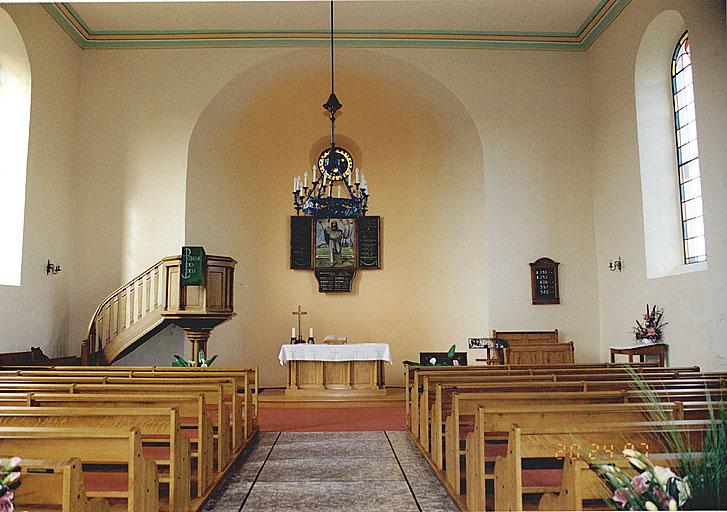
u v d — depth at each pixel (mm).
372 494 5668
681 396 5223
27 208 11055
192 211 13336
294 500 5496
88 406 5289
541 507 3654
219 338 13758
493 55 13742
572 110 13703
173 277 11383
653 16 11094
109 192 13094
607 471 2740
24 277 10945
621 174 12344
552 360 11492
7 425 4516
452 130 14375
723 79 9227
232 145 14477
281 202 15109
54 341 12086
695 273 9953
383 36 13500
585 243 13414
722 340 9266
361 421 9766
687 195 11312
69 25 12562
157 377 7637
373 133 15312
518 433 3613
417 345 14625
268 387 14430
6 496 2756
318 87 14773
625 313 12211
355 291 15008
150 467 4094
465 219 14148
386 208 15195
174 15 12664
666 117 11711
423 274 14766
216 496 5609
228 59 13422
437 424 6410
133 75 13344
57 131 12242
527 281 13289
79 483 3076
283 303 14797
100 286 12891
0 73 11133
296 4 12328
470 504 5008
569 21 13172
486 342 12695
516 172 13531
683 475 2732
